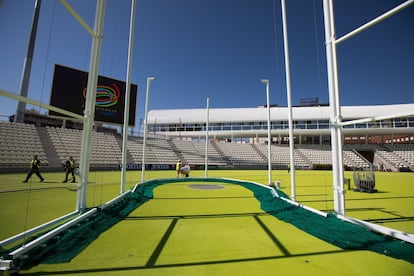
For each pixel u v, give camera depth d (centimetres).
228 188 974
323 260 265
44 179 1188
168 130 4138
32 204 573
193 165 2956
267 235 354
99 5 453
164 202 634
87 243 306
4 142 1769
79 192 420
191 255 275
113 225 401
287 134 3912
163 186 1047
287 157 3638
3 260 224
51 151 1977
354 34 408
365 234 349
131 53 682
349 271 239
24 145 1847
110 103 2148
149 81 1132
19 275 219
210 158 3316
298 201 694
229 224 416
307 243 320
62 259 254
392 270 243
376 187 1144
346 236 340
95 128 2570
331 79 469
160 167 2552
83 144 430
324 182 1366
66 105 1831
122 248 294
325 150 3856
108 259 260
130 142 2861
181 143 3397
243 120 3894
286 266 249
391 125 3425
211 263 254
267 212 516
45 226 306
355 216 504
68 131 2259
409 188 1096
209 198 707
